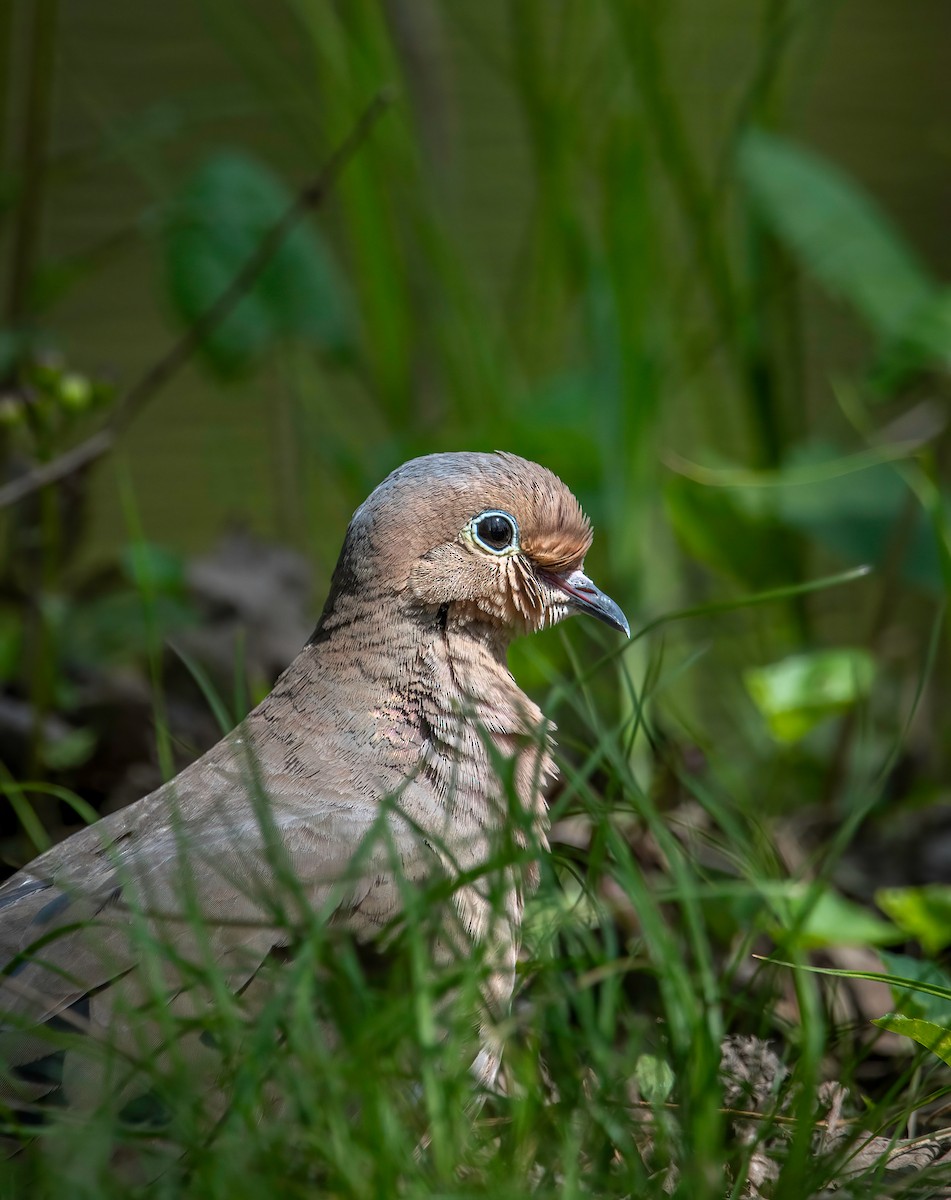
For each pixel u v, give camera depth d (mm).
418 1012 5645
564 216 12375
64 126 16453
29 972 6492
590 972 6934
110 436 10047
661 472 12711
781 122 13297
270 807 7008
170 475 14438
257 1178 5352
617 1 12023
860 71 17984
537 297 12883
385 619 7531
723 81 14859
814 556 14055
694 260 12523
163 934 6223
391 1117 5496
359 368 13031
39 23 11422
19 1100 6211
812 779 11742
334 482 14359
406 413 12883
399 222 13672
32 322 11578
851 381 14930
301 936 6102
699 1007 6645
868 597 13773
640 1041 6750
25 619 11195
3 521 13609
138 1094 6086
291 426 13570
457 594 7637
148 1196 5496
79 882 6918
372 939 6707
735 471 12117
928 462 9375
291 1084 5570
